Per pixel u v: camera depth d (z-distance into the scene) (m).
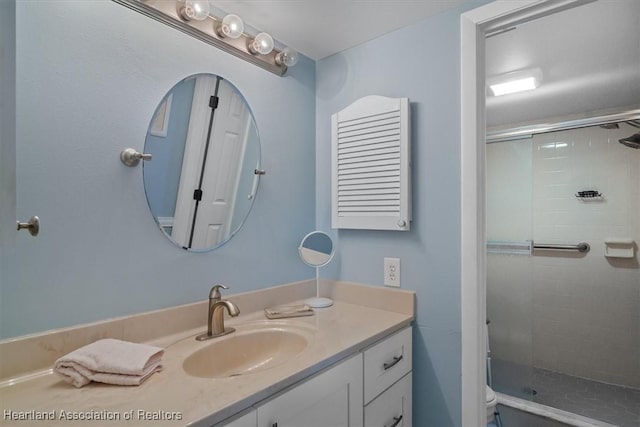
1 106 0.61
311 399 0.94
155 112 1.15
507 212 2.59
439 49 1.40
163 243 1.17
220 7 1.34
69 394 0.77
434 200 1.41
